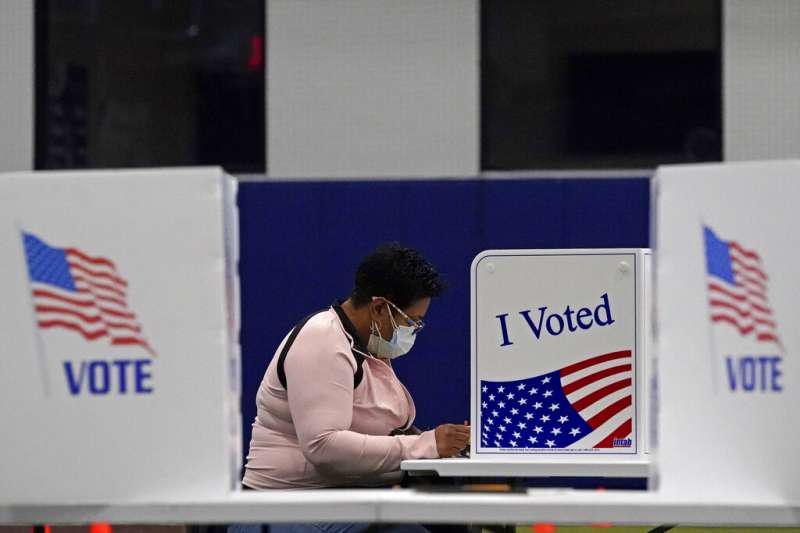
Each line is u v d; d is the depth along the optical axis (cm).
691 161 2086
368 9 2048
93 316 727
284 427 1120
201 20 2152
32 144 2109
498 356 1062
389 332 1139
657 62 2089
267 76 2077
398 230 1723
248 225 1744
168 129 2161
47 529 1155
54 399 727
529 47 2098
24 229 727
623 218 1695
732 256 717
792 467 708
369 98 2055
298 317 1728
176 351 723
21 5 2100
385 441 1074
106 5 2158
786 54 1998
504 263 1062
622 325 1054
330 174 2067
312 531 1016
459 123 2041
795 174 706
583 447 1052
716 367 719
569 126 2102
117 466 725
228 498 718
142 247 724
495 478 1106
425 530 962
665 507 709
